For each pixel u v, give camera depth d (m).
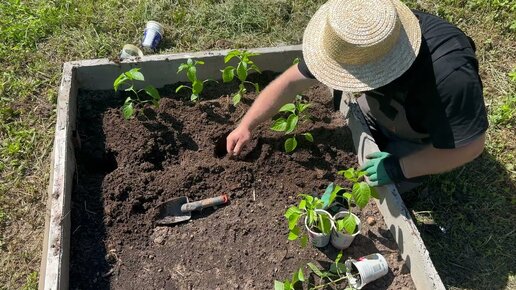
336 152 3.14
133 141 3.07
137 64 3.26
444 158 2.48
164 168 3.05
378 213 2.94
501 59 4.02
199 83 3.09
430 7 4.28
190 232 2.80
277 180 3.02
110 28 3.91
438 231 3.06
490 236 3.05
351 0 2.13
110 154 3.07
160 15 3.98
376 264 2.58
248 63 3.21
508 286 2.87
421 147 2.88
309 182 3.01
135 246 2.73
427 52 2.28
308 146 3.13
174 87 3.41
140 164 2.99
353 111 3.11
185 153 3.11
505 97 3.77
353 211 2.93
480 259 2.97
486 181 3.29
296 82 2.75
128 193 2.86
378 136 3.29
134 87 3.37
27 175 3.18
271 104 2.86
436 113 2.30
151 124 3.17
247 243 2.78
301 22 4.07
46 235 2.78
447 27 2.35
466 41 2.33
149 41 3.72
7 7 3.94
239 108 3.32
